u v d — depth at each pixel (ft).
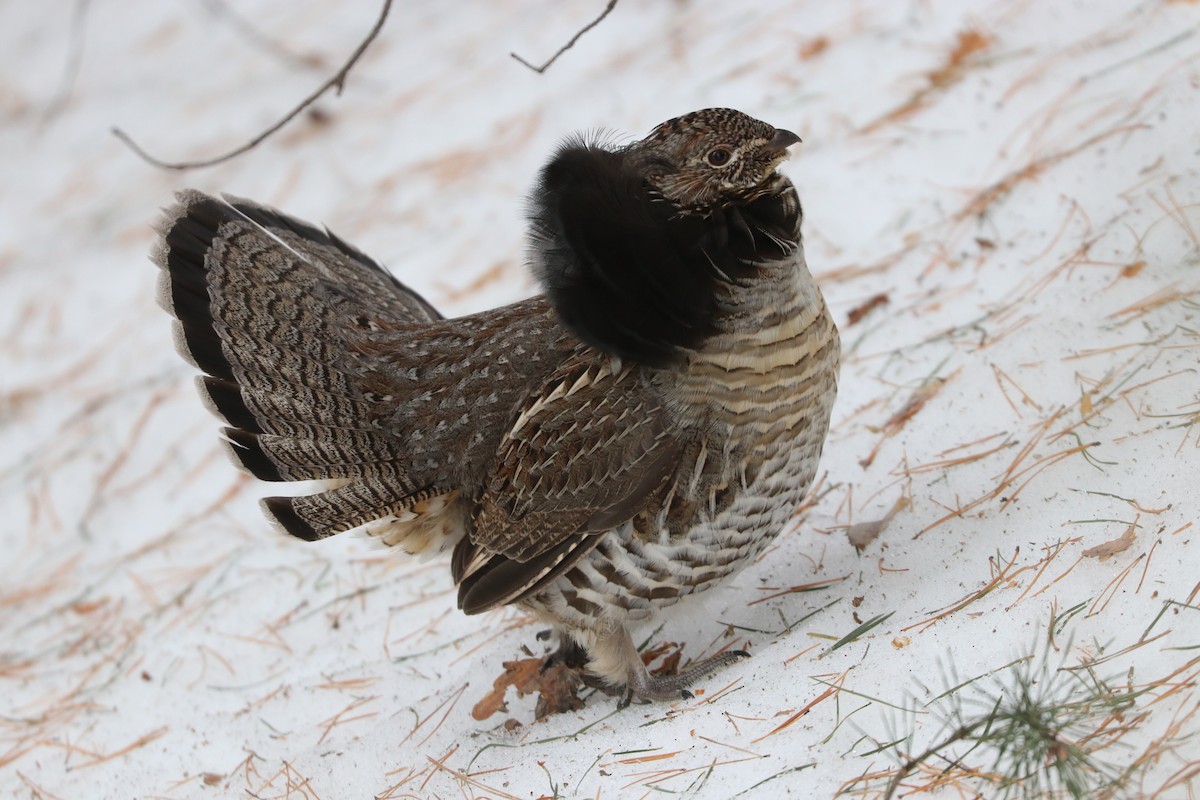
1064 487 24.64
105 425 44.14
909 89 40.09
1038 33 39.32
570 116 47.67
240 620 33.55
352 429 27.78
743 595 27.50
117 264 52.01
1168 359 26.30
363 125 53.31
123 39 65.57
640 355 23.73
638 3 52.49
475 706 27.17
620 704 25.88
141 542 39.09
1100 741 18.94
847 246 36.19
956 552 24.84
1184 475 22.93
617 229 23.35
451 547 28.71
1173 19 36.55
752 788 20.68
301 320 28.89
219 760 28.71
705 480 24.27
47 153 59.88
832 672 22.68
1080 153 33.81
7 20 68.95
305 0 63.46
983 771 19.11
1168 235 29.81
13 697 33.50
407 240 46.11
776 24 46.60
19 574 39.50
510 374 26.43
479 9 57.93
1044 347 28.99
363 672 30.17
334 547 35.29
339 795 25.58
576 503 24.77
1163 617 20.34
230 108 57.82
